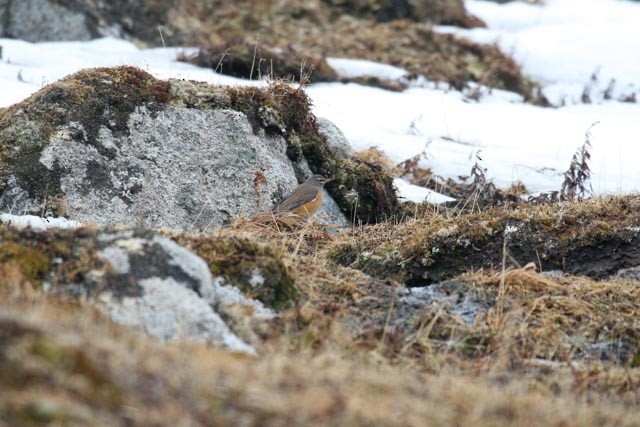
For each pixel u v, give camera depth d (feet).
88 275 48.52
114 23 164.25
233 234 61.00
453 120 137.80
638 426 41.42
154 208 79.00
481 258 71.92
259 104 88.79
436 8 196.13
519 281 61.46
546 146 128.16
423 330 55.16
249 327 50.21
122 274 48.70
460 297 60.23
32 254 49.16
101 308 46.60
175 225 79.41
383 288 61.26
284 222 81.05
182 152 82.33
